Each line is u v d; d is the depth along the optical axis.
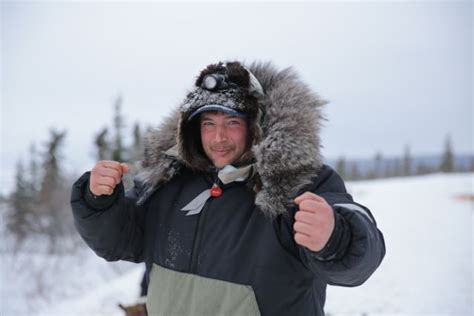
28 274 11.77
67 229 18.50
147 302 1.73
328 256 1.24
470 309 4.63
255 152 1.53
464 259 6.66
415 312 4.62
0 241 17.64
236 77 1.64
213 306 1.53
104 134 20.44
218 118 1.66
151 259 1.76
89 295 7.96
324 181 1.56
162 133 1.87
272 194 1.49
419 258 6.88
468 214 11.52
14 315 8.66
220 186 1.68
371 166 57.28
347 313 4.70
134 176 1.99
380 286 5.53
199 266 1.59
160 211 1.78
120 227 1.71
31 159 22.33
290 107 1.56
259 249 1.52
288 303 1.49
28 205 19.39
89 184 1.60
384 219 11.33
